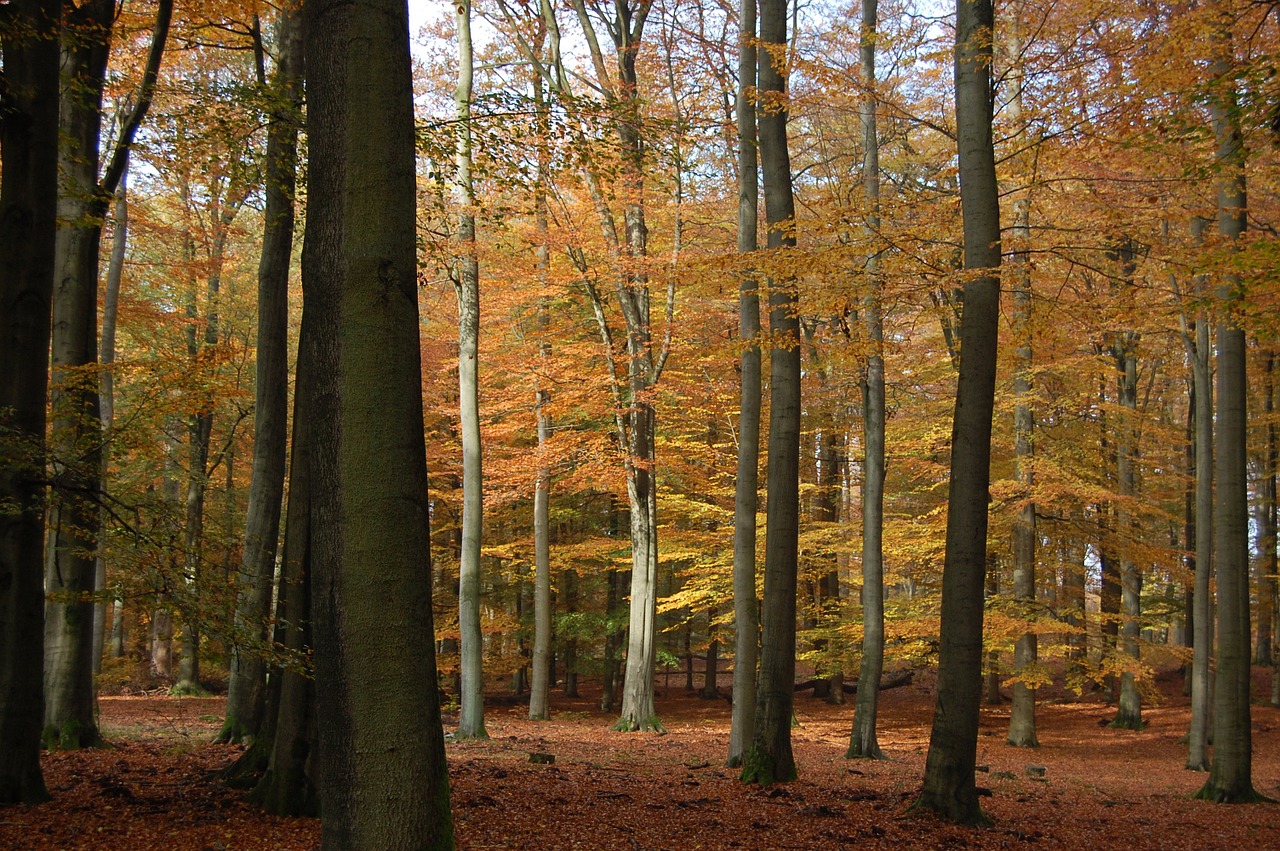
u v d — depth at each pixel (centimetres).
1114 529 1992
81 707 1058
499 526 2623
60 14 718
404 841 422
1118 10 906
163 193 1998
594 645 2981
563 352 1934
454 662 2430
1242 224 1175
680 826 805
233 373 2234
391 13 464
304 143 891
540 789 945
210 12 971
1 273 674
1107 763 1758
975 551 880
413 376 454
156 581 669
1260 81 715
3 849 583
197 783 806
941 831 833
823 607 2361
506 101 804
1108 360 1916
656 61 1617
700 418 2114
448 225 1188
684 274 960
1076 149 939
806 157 1895
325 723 436
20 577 694
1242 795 1223
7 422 660
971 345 886
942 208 970
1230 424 1276
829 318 1263
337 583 435
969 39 894
